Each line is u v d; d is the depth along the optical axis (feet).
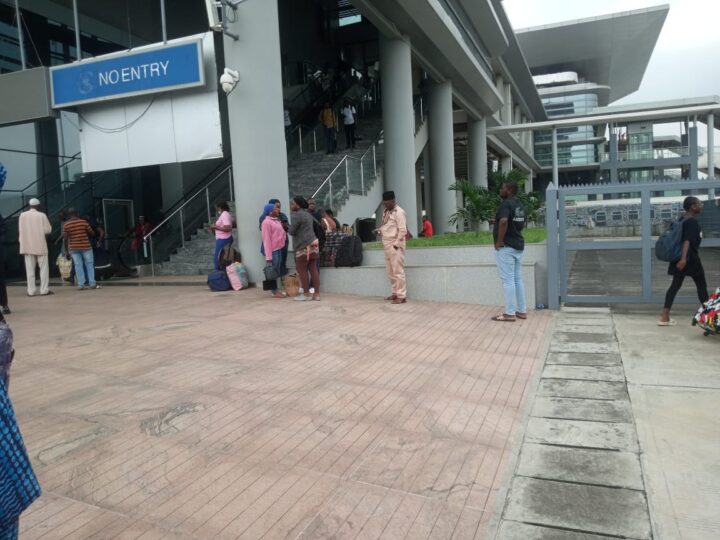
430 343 20.54
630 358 17.85
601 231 26.05
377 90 83.15
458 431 12.62
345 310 27.17
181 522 9.14
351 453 11.59
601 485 9.98
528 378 16.29
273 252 32.01
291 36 82.23
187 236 48.52
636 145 177.47
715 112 91.61
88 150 40.16
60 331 23.72
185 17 61.41
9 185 47.91
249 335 21.99
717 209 24.66
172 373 17.11
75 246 39.09
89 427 12.99
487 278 28.58
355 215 51.93
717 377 15.57
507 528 8.80
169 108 37.55
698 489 9.70
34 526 9.02
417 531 8.80
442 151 75.56
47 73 40.19
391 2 50.67
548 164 228.02
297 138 60.39
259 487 10.23
